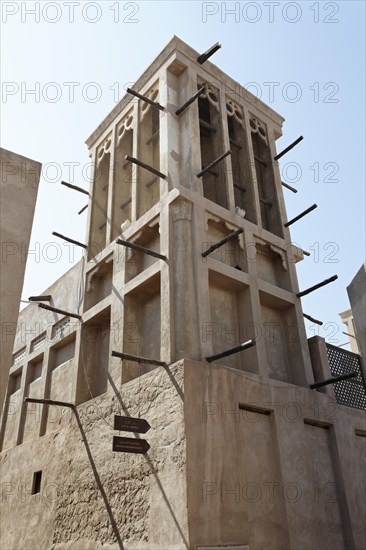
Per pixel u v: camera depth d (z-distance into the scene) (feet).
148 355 29.45
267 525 23.32
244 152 39.11
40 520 30.78
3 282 19.77
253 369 28.07
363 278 31.96
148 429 24.23
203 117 42.14
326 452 29.01
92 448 28.76
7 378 18.34
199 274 27.84
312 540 24.75
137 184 35.65
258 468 24.57
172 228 29.86
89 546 25.57
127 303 31.19
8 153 22.48
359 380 34.73
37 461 33.99
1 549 33.27
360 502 28.27
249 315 29.94
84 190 42.47
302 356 31.71
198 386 23.97
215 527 21.06
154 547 21.57
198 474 21.68
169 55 37.78
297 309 33.47
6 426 41.86
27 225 21.49
